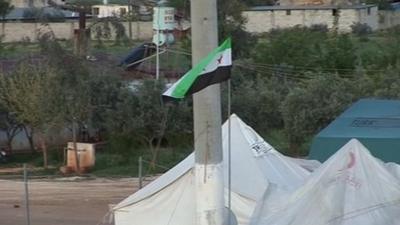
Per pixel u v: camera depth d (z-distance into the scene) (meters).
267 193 47.00
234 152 58.44
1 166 134.00
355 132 63.00
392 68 152.75
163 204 57.94
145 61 171.38
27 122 136.50
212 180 40.94
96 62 157.00
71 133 138.50
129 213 58.88
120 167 127.25
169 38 177.12
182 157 129.75
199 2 39.47
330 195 43.53
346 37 198.38
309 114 124.19
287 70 172.88
